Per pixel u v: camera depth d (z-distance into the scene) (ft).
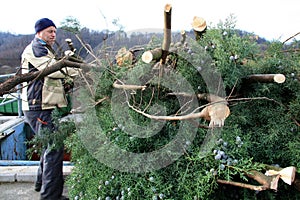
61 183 7.03
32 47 6.38
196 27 5.45
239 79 4.88
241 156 4.32
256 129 5.05
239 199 4.78
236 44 4.83
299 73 5.29
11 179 8.29
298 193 4.83
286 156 4.79
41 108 6.59
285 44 6.10
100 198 4.70
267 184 4.00
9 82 4.66
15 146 12.10
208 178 4.04
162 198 4.19
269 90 5.11
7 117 13.97
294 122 5.03
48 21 6.54
